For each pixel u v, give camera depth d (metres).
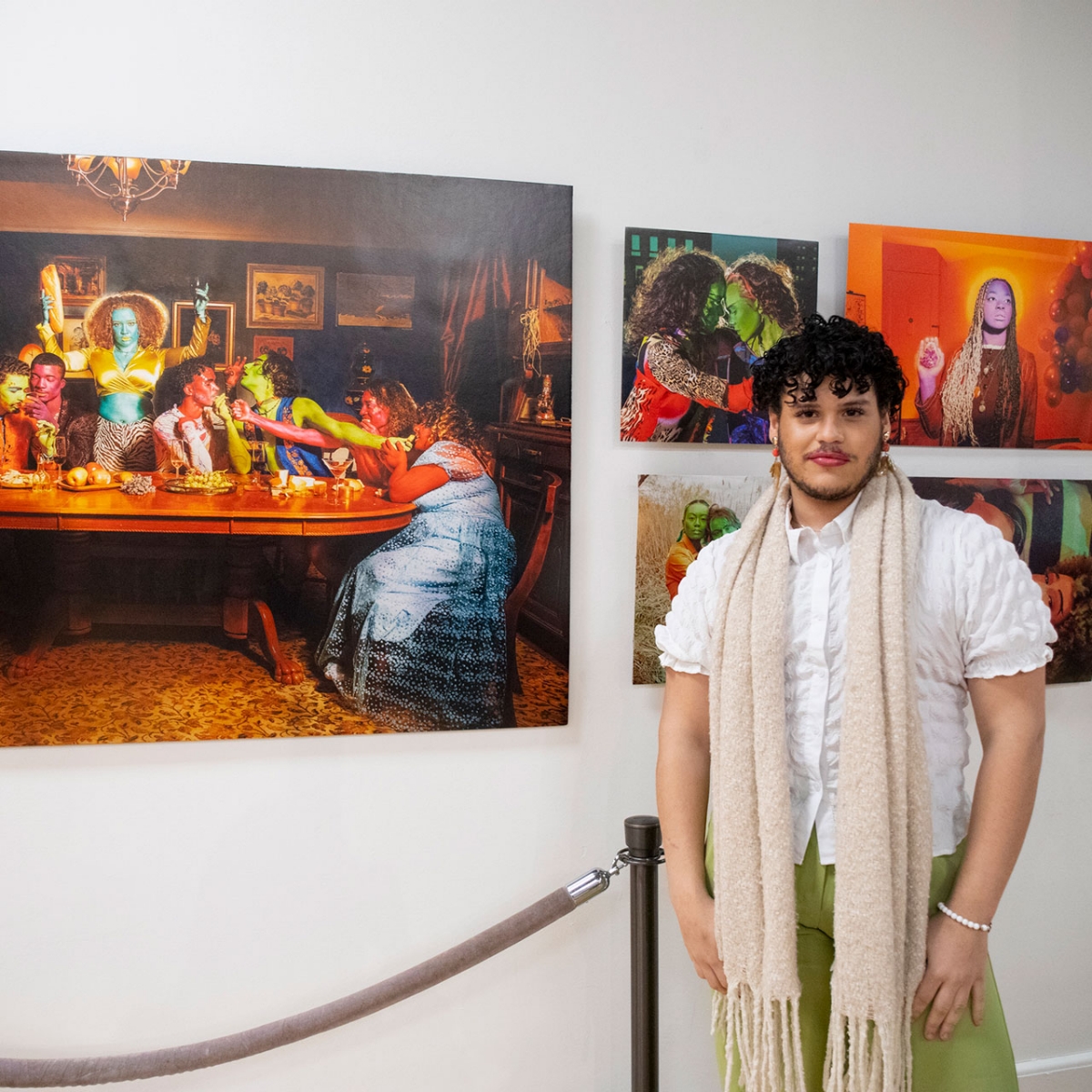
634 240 2.20
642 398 2.21
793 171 2.31
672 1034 2.32
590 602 2.24
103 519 2.02
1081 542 2.41
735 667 1.58
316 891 2.15
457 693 2.16
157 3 2.05
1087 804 2.47
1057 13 2.44
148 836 2.09
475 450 2.14
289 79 2.10
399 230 2.09
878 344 1.50
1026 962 2.47
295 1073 2.17
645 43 2.24
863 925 1.44
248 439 2.06
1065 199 2.45
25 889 2.05
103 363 2.01
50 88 2.02
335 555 2.10
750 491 2.25
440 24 2.15
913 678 1.48
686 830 1.68
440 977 1.96
